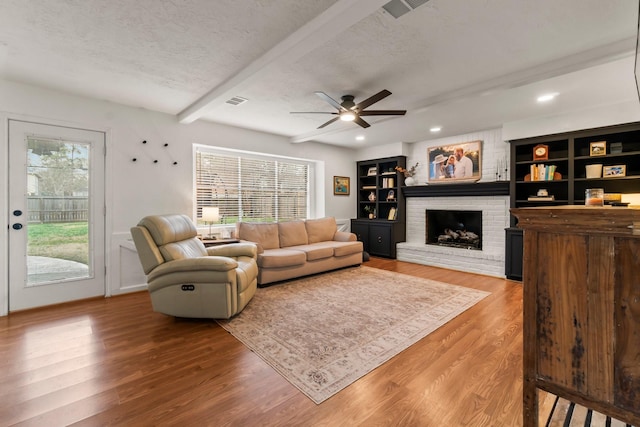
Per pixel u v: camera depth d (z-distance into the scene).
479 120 4.21
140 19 2.01
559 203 4.11
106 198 3.55
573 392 0.96
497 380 1.85
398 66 2.67
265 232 4.54
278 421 1.51
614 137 3.77
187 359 2.10
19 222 3.04
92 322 2.76
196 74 2.85
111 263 3.58
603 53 2.32
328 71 2.78
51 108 3.19
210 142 4.44
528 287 1.05
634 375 0.85
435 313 2.95
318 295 3.52
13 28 2.10
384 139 5.60
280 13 1.94
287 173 5.79
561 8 1.86
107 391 1.74
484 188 4.79
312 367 2.00
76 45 2.33
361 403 1.65
